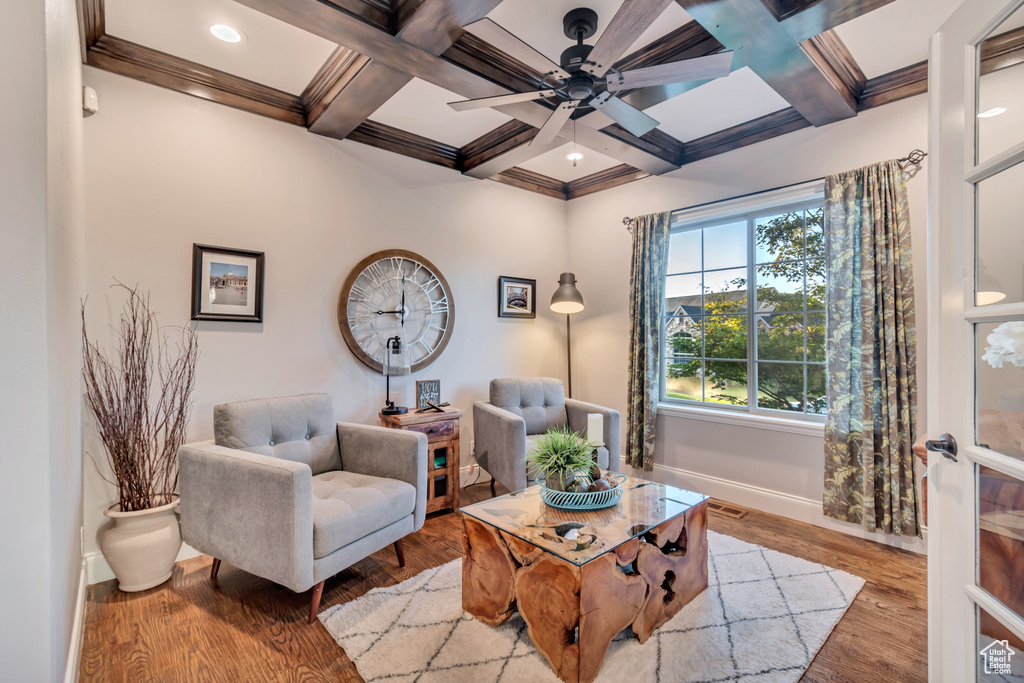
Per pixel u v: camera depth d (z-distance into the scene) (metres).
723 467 3.40
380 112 3.09
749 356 3.36
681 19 2.19
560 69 1.99
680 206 3.68
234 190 2.73
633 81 2.04
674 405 3.76
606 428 3.26
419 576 2.33
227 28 2.24
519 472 2.96
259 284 2.79
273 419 2.44
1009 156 0.98
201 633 1.88
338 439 2.74
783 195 3.10
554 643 1.62
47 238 1.12
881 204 2.63
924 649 1.76
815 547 2.61
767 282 3.29
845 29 2.23
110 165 2.34
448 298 3.67
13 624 1.09
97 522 2.29
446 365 3.69
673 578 1.97
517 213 4.18
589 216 4.36
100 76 2.33
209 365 2.63
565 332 4.54
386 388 3.30
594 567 1.58
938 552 1.19
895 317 2.59
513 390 3.57
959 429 1.13
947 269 1.17
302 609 2.05
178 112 2.55
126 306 2.38
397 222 3.43
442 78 2.39
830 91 2.52
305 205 3.00
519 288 4.18
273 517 1.88
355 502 2.12
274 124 2.88
